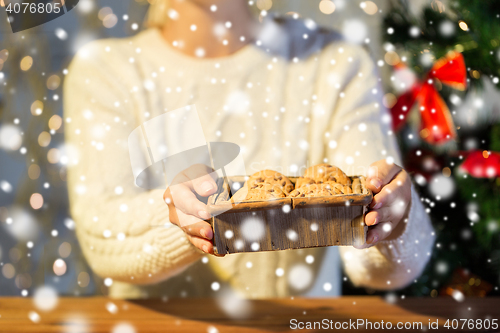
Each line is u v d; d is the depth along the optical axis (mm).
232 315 968
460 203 1237
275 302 1018
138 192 1181
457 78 1120
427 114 1166
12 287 2074
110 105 1212
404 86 1147
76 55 1272
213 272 1266
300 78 1243
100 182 1144
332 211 801
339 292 1330
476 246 1262
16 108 1910
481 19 1145
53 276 1877
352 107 1218
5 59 1817
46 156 1953
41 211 1991
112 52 1272
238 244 802
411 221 989
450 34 1220
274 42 1297
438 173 1236
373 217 797
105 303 1014
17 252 1923
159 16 1321
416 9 1587
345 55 1276
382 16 1359
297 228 802
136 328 920
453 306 991
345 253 1063
